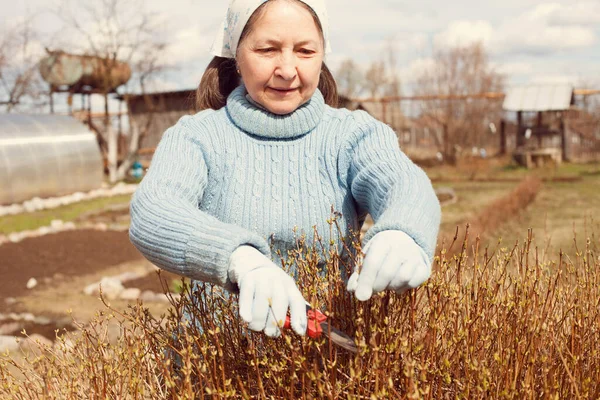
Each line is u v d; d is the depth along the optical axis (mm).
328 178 1672
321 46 1631
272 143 1678
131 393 1479
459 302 1508
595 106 28281
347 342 1224
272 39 1552
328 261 1560
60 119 17859
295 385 1384
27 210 14906
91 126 24969
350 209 1689
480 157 25062
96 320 1792
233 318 1454
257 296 1116
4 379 1628
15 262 8055
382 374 1275
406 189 1397
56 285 7098
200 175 1605
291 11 1547
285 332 1259
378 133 1649
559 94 24938
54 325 5340
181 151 1608
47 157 16453
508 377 1346
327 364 1331
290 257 1589
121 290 6426
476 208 12703
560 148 26562
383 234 1205
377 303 1325
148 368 1572
